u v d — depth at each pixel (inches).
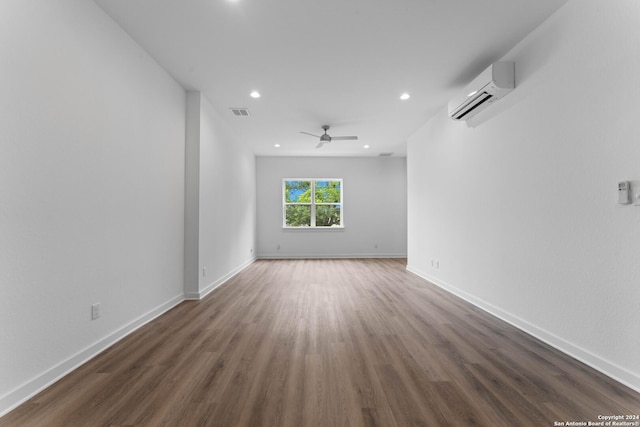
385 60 130.5
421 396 70.0
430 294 170.4
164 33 110.3
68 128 82.9
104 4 94.7
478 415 63.1
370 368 83.6
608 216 80.7
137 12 98.7
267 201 332.5
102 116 96.7
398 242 339.0
